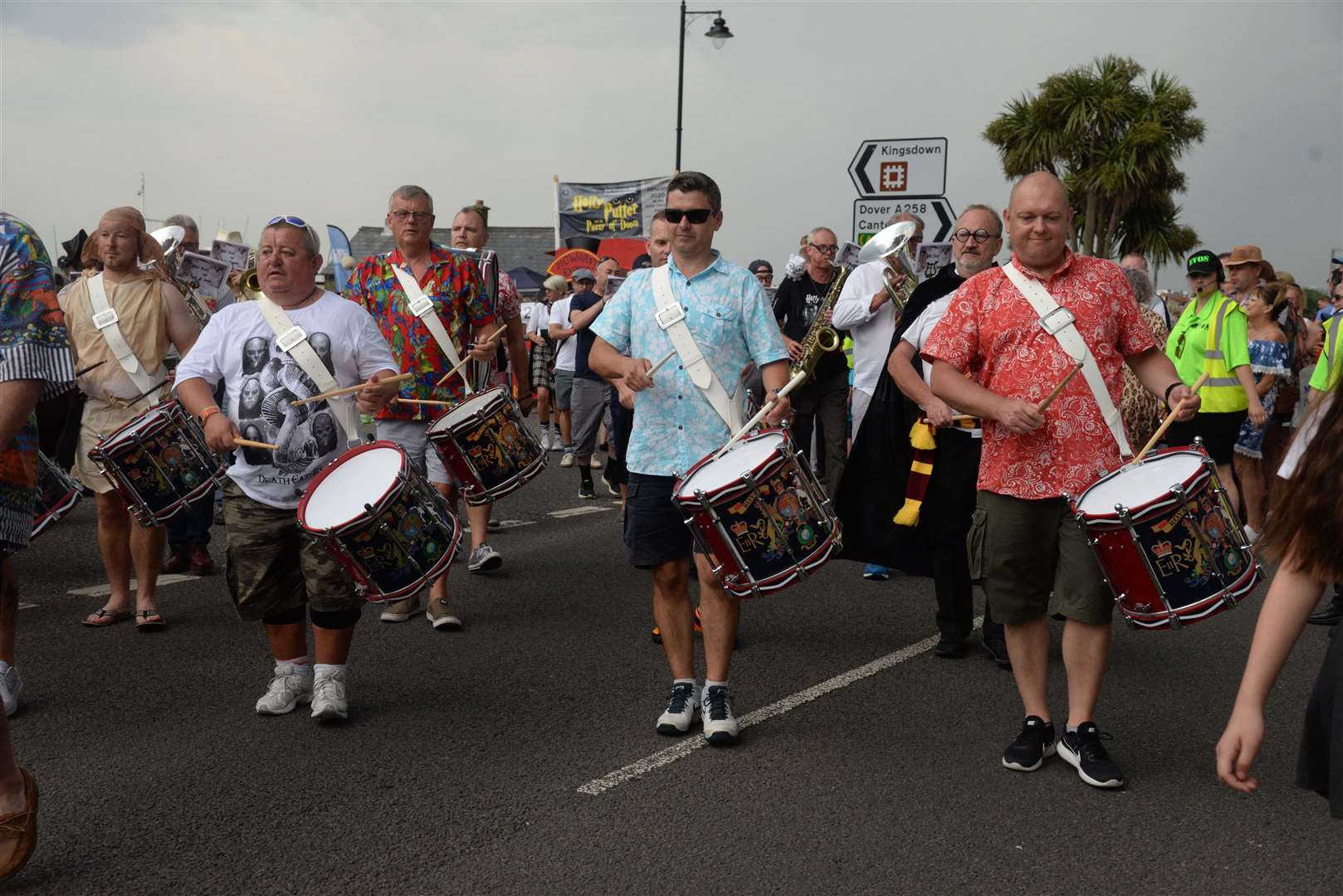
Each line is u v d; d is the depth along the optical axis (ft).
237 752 14.11
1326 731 7.29
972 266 17.53
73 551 25.45
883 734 14.98
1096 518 12.02
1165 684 17.39
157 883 10.89
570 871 11.16
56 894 10.69
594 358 14.83
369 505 13.30
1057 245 13.28
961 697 16.52
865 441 19.16
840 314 24.18
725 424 14.56
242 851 11.52
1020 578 13.67
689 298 14.60
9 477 11.50
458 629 19.63
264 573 14.92
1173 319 40.11
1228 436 28.71
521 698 16.20
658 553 14.73
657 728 14.89
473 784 13.20
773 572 13.06
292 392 14.74
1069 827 12.35
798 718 15.53
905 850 11.71
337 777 13.38
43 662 17.49
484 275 20.68
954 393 13.20
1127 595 12.17
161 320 19.33
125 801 12.69
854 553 19.42
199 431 16.80
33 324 10.98
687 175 14.65
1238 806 12.98
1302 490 7.03
